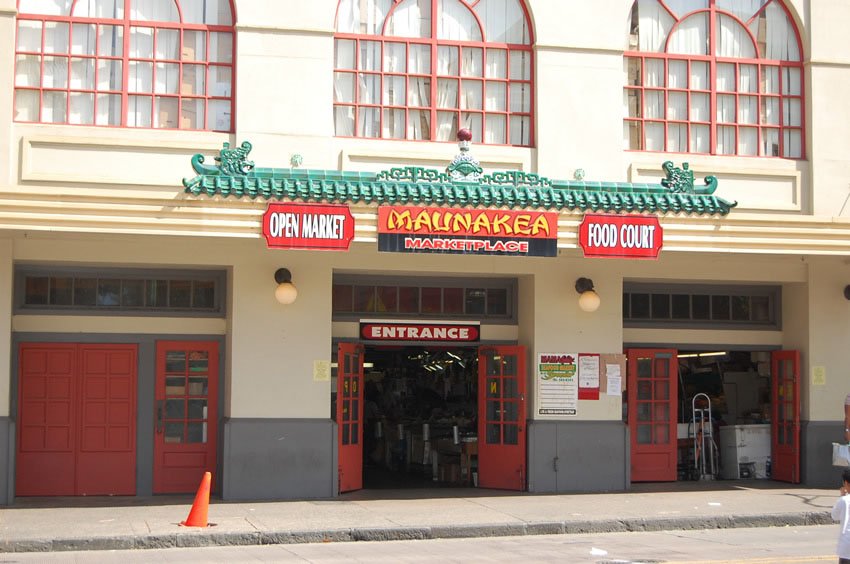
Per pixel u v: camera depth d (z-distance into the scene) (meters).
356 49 16.08
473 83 16.45
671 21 17.25
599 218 14.88
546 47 16.44
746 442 18.47
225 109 15.55
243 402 15.48
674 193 15.49
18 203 13.37
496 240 14.52
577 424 16.64
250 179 14.02
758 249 15.58
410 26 16.36
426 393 21.05
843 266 17.67
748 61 17.38
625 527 13.66
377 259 16.05
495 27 16.61
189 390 16.09
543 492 16.47
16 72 14.84
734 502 15.53
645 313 17.88
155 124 15.29
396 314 16.81
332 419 16.14
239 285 15.57
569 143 16.39
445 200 14.35
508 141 16.44
